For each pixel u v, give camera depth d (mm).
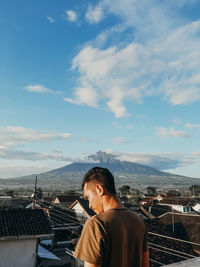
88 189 1529
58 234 30750
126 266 1335
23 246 15891
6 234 15391
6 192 92438
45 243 30281
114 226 1311
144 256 1574
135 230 1434
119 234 1307
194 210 50625
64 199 51250
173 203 50062
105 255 1248
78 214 35812
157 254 17688
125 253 1330
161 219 30719
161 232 24969
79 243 1286
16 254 15586
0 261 15125
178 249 20062
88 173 1546
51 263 23125
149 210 42562
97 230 1268
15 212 18703
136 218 1505
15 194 92625
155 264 15805
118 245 1284
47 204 48062
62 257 25281
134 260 1398
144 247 1582
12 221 17234
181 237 25266
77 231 30016
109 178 1502
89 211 34469
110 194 1484
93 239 1243
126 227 1373
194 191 105812
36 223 17609
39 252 21453
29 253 15930
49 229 17141
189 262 2900
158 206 48812
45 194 92250
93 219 1340
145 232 1588
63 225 30891
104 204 1477
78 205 36875
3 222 16828
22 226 16797
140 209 45281
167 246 20281
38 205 46969
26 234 15781
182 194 110812
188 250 20375
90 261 1190
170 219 30078
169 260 16859
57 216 33938
